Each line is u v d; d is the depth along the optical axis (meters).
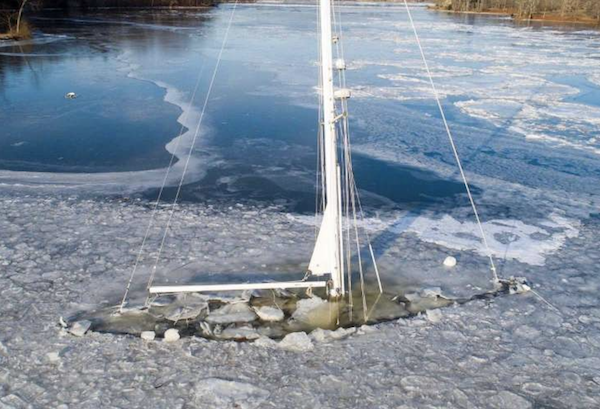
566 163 13.49
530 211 10.47
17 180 12.00
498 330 6.55
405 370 5.82
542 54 34.09
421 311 6.97
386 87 22.58
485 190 11.66
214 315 6.80
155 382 5.60
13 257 8.16
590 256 8.52
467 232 9.41
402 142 15.07
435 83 23.72
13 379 5.61
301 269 7.95
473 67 28.59
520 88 22.95
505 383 5.65
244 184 11.94
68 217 9.76
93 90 22.05
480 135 15.82
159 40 38.97
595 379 5.71
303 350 6.12
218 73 25.80
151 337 6.28
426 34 46.66
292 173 12.66
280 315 6.77
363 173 12.64
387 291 7.42
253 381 5.63
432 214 10.29
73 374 5.70
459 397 5.44
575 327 6.63
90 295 7.21
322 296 7.23
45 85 22.95
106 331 6.47
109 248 8.55
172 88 22.41
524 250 8.71
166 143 15.06
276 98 20.52
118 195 11.12
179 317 6.74
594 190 11.71
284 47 35.88
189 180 12.15
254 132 16.09
